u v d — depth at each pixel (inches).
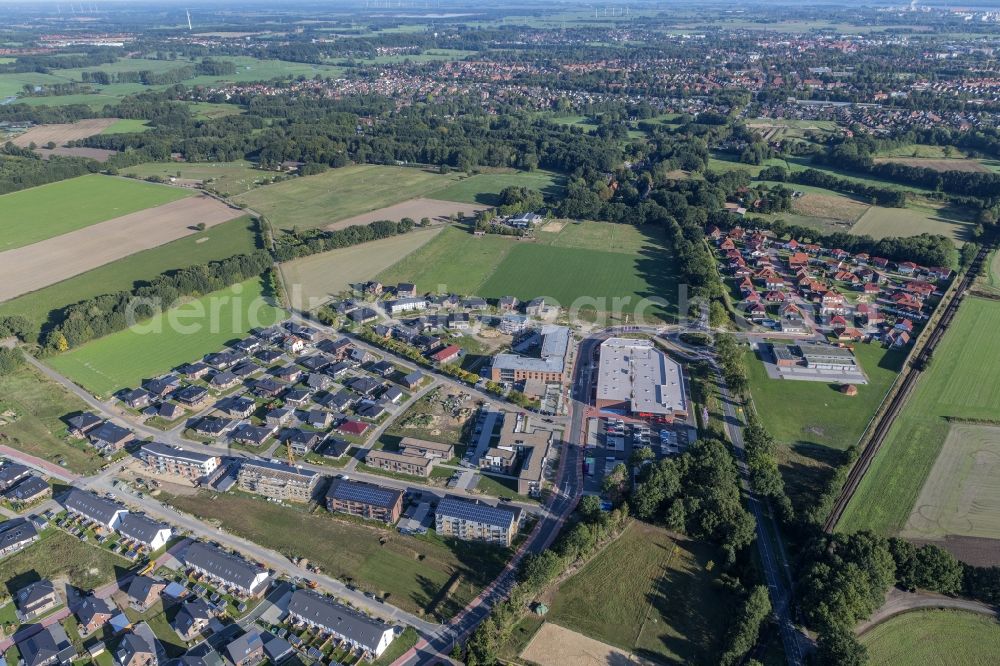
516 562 6441.9
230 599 6043.3
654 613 5900.6
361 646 5506.9
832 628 5393.7
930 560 6058.1
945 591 6018.7
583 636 5674.2
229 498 7342.5
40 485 7288.4
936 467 7657.5
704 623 5816.9
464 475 7628.0
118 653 5428.2
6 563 6412.4
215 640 5629.9
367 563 6446.9
